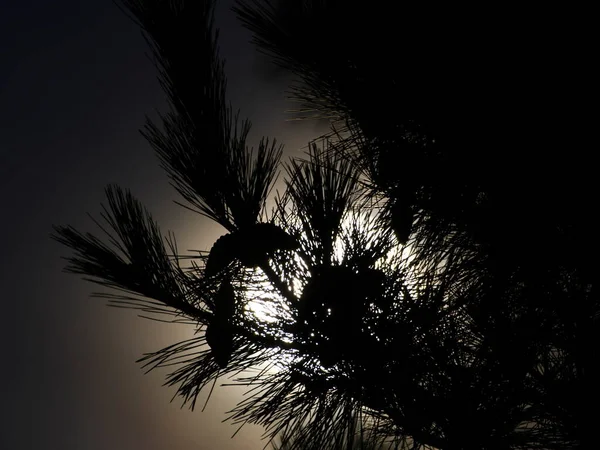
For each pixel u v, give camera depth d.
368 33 1.63
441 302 1.66
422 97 1.63
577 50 1.58
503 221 1.65
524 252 1.65
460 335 1.67
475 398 1.62
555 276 1.65
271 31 1.66
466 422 1.62
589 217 1.62
